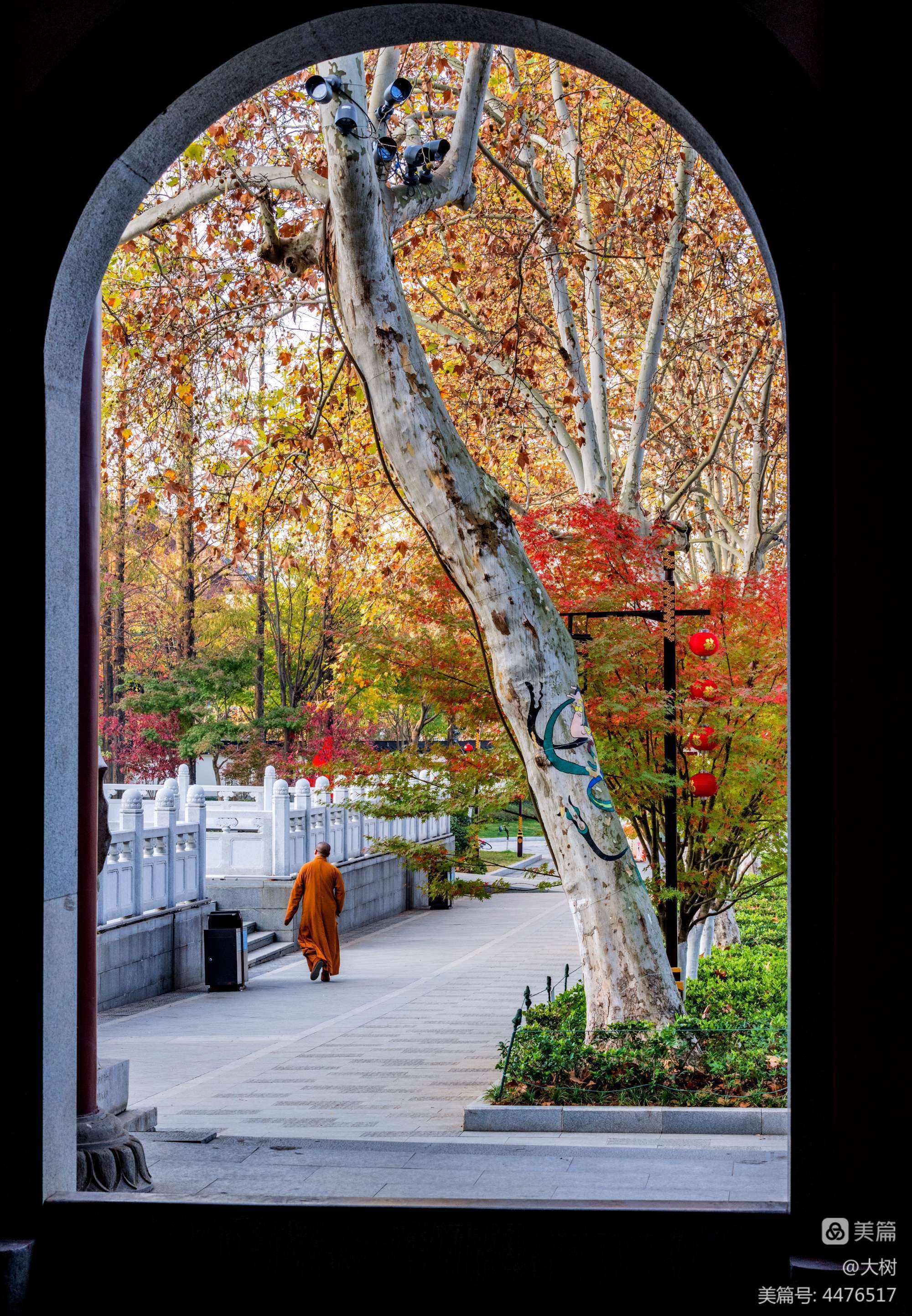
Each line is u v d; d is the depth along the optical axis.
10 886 4.24
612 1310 3.95
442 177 9.62
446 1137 8.26
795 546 3.96
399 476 9.34
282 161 13.91
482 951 22.17
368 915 27.53
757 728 10.91
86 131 4.33
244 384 16.97
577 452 14.21
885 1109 3.74
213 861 22.78
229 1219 4.12
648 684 11.25
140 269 16.06
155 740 35.31
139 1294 4.12
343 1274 4.07
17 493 4.31
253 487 17.97
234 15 4.34
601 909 9.52
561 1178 6.93
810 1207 3.84
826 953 3.87
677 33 4.12
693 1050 9.03
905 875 3.76
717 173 4.51
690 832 11.63
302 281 15.67
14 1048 4.21
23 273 4.33
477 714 11.09
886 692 3.80
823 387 3.97
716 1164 7.30
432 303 18.30
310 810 23.97
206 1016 15.29
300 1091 10.41
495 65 15.38
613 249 16.23
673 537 11.54
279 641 35.44
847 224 3.90
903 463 3.84
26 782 4.26
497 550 9.27
